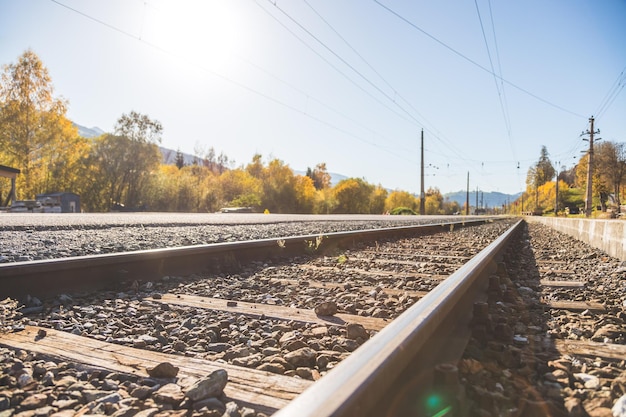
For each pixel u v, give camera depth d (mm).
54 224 10836
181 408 1739
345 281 5086
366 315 3494
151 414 1668
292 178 59688
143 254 4723
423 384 1616
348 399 1052
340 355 2400
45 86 42344
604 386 1998
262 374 2062
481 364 2057
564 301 4168
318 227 13867
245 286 4699
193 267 5461
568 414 1709
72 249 6125
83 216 17484
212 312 3473
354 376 1186
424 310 1915
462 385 1768
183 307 3623
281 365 2225
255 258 6660
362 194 78875
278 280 4996
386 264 6492
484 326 2510
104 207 47812
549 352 2529
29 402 1747
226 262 5801
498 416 1646
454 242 10609
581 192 102188
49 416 1665
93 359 2242
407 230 13320
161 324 3092
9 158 42500
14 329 2738
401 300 3945
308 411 983
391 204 101062
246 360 2312
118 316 3318
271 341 2713
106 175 47375
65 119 44156
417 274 5527
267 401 1774
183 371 2111
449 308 2195
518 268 6434
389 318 3340
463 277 2811
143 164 49031
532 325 3172
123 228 10922
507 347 2377
